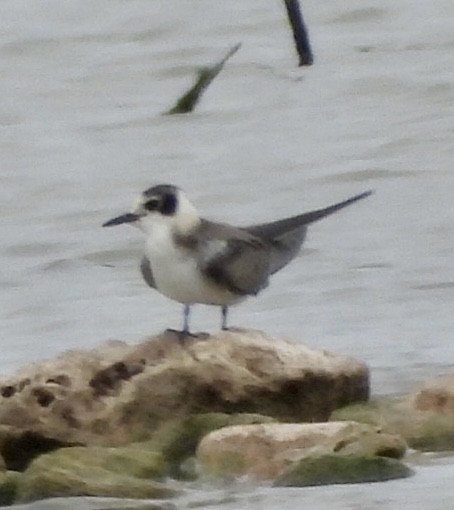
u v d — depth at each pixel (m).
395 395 13.43
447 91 25.36
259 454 11.48
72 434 12.23
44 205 22.02
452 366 14.47
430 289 17.39
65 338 16.58
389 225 19.80
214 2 30.03
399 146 23.11
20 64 28.38
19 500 11.26
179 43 28.42
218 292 12.29
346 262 18.45
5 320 17.36
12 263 19.72
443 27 28.22
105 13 29.80
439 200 20.70
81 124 25.41
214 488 11.34
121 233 20.31
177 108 25.67
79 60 28.16
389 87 25.72
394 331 15.95
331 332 16.11
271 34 28.73
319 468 11.26
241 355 12.48
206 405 12.36
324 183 22.03
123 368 12.45
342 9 29.19
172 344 12.54
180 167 23.17
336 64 27.02
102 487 11.27
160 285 12.38
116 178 22.84
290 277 17.97
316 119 24.77
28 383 12.40
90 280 18.73
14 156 24.11
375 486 11.09
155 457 11.83
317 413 12.53
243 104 25.61
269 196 21.78
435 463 11.51
